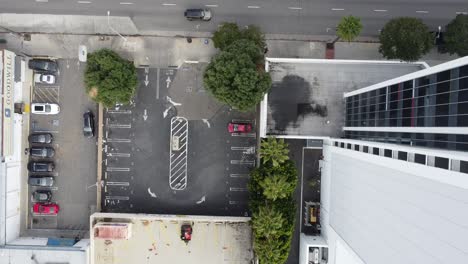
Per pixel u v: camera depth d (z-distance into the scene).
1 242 56.00
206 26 58.69
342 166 50.31
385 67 55.44
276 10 58.38
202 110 59.44
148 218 57.38
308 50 59.06
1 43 58.78
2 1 58.19
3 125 54.25
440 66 33.53
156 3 58.16
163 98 59.34
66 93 59.31
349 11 58.38
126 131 59.44
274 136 54.00
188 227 57.44
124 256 58.31
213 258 58.59
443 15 58.22
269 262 54.03
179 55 59.09
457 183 28.12
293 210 55.19
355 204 45.75
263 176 54.19
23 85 59.00
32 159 59.78
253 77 49.72
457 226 28.00
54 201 60.00
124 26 58.72
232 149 59.81
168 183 59.94
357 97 51.97
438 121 33.94
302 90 55.97
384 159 38.84
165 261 58.50
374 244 40.59
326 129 56.12
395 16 58.41
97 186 59.53
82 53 56.38
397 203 36.22
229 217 57.94
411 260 33.66
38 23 58.62
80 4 58.31
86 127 58.41
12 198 57.88
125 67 53.75
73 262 56.78
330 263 54.28
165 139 59.62
